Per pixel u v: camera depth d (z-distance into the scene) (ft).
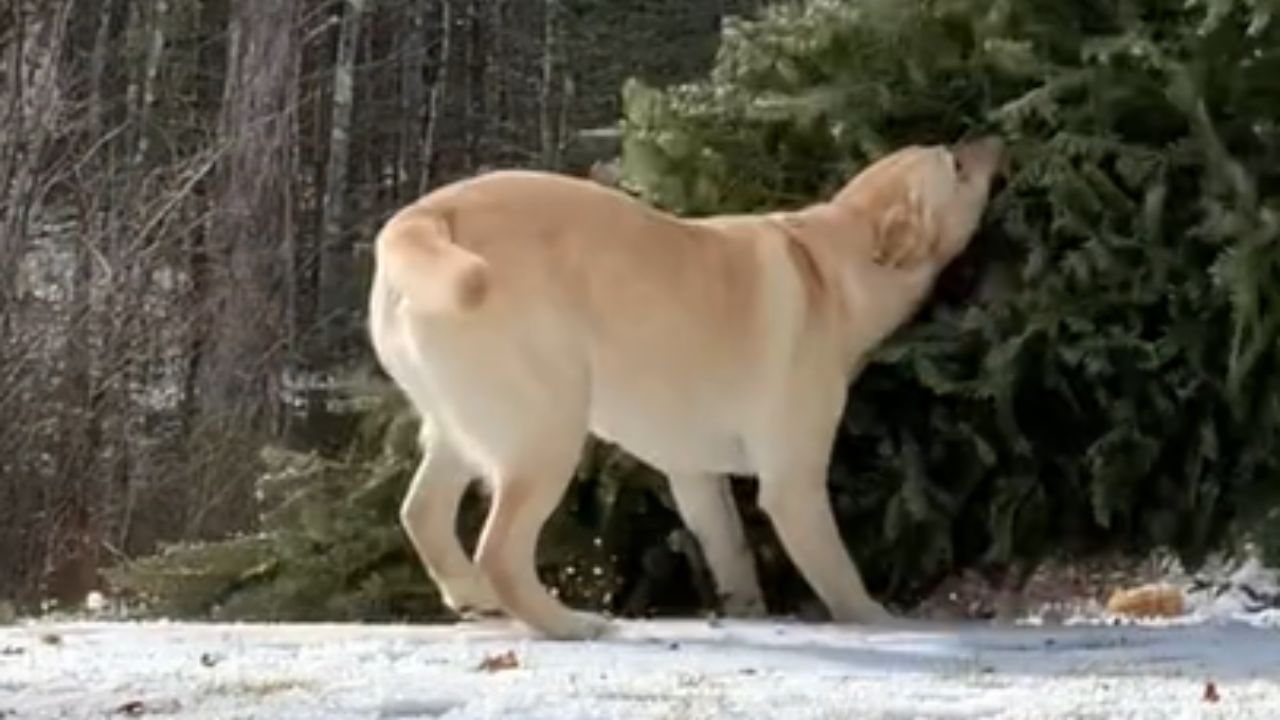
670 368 23.52
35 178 56.54
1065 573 30.45
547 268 22.76
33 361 52.70
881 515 27.43
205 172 60.03
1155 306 26.53
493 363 22.41
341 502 29.76
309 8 75.36
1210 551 27.43
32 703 16.35
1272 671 19.01
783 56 29.25
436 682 17.65
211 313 58.23
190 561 31.07
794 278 24.44
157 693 16.88
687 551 28.30
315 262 71.20
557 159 75.20
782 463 24.44
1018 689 17.30
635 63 79.92
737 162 29.07
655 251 23.52
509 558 22.79
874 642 21.83
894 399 27.37
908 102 28.45
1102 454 26.48
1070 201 26.63
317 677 18.11
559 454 22.79
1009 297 26.68
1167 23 27.53
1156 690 17.25
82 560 51.80
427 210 22.89
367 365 49.24
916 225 25.44
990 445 26.91
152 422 55.83
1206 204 26.22
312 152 74.90
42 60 61.98
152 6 70.74
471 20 83.10
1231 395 26.08
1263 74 26.68
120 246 57.16
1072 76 27.07
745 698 16.48
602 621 23.08
